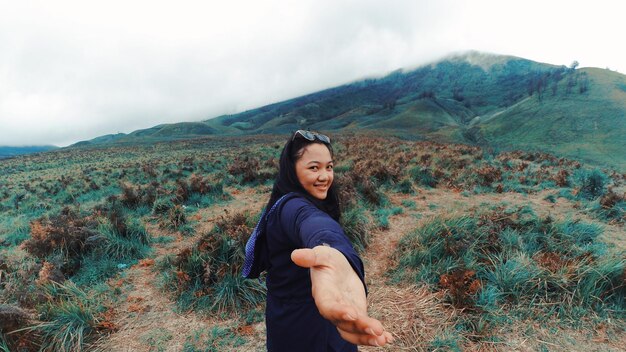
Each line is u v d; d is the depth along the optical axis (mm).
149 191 9359
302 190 1204
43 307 3674
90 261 5066
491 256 4246
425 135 139500
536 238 4777
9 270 4930
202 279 4195
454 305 3525
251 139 69062
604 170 12875
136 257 5465
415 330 3312
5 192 15359
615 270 3660
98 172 19875
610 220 6141
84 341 3424
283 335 1299
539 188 8875
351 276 715
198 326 3658
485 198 8133
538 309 3447
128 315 3891
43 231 5430
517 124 141250
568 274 3693
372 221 6301
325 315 578
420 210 7191
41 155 67688
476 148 18031
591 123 121188
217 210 8062
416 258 4504
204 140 77188
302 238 976
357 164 11438
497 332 3217
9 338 3193
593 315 3363
